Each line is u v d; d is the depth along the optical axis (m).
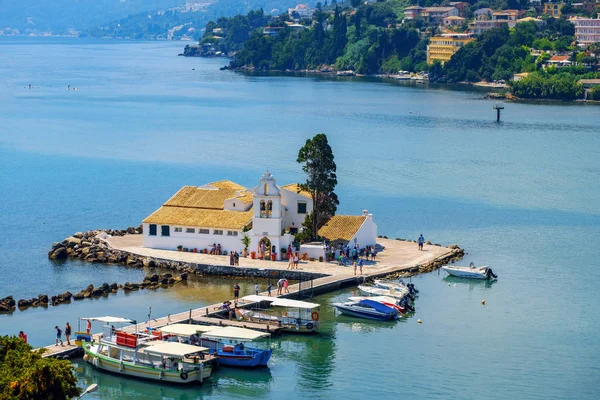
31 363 150.75
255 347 197.88
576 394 176.50
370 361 190.88
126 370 182.50
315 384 180.25
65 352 186.62
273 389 178.38
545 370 187.00
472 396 175.12
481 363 190.25
